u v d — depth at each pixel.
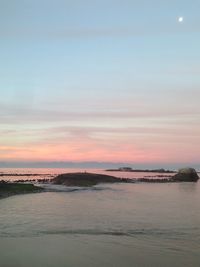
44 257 18.70
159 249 20.50
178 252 19.92
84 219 30.47
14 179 93.50
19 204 41.56
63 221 29.33
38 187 64.88
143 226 27.31
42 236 23.45
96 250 20.17
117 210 36.84
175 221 29.69
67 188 68.38
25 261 18.00
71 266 17.31
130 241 22.33
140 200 48.00
